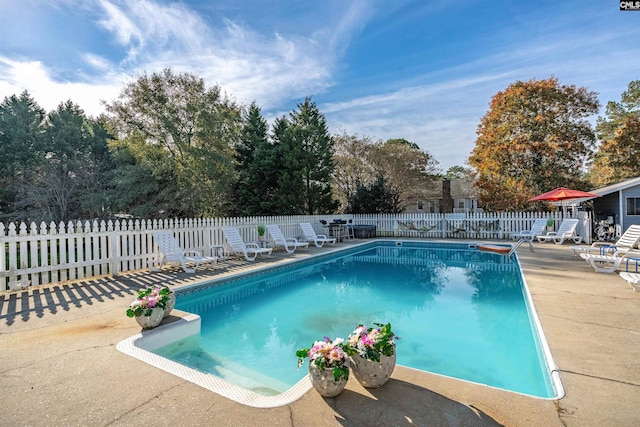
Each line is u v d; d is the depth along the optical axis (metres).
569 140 21.45
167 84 22.11
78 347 3.81
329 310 6.70
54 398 2.77
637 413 2.50
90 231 7.80
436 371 4.13
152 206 21.72
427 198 31.56
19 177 23.42
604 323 4.51
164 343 4.41
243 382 3.83
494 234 17.11
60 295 6.26
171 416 2.51
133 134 21.91
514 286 8.56
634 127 23.47
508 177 22.97
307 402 2.68
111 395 2.81
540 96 21.95
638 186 14.55
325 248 14.03
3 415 2.54
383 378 2.85
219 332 5.50
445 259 12.78
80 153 24.22
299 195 22.67
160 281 7.50
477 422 2.40
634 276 5.90
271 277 9.59
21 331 4.34
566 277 7.51
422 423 2.39
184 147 21.62
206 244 10.67
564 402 2.65
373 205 21.59
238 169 24.67
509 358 4.47
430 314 6.38
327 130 24.78
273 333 5.48
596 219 17.89
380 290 8.30
